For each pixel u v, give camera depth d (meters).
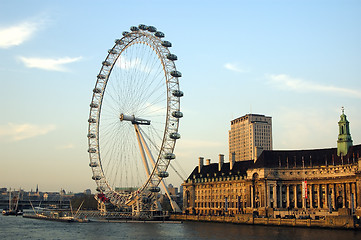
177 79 179.50
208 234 138.25
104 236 136.75
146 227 170.12
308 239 119.12
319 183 197.50
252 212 198.50
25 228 172.75
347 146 196.25
